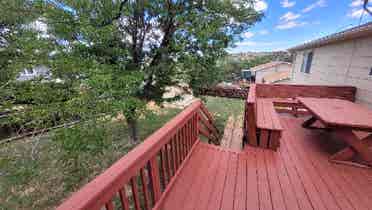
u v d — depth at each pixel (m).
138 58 5.00
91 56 3.95
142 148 1.36
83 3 3.67
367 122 2.25
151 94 5.40
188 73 4.82
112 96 3.58
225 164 2.44
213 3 4.56
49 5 3.49
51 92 3.46
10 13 3.66
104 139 3.77
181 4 4.57
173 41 4.61
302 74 8.33
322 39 5.55
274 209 1.70
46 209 2.89
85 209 0.76
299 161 2.52
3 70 3.76
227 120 6.23
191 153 2.63
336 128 2.42
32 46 3.24
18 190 3.29
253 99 2.88
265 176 2.19
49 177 3.60
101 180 0.93
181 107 8.96
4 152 3.67
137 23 4.74
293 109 4.60
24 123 3.64
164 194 1.76
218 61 5.41
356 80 4.25
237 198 1.83
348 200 1.81
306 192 1.92
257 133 2.90
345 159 2.46
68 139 3.26
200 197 1.84
